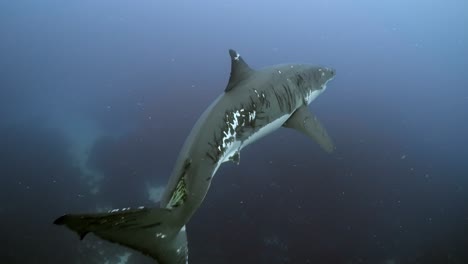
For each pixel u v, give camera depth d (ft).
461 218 49.52
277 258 44.14
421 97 91.45
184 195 12.03
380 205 51.06
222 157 13.79
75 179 57.52
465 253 44.73
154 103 78.43
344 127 68.13
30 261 44.80
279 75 18.31
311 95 20.39
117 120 74.13
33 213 51.42
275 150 59.26
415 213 50.34
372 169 57.21
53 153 64.18
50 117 77.82
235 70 15.96
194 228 47.47
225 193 51.93
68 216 8.64
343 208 50.37
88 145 67.36
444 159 61.98
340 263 43.62
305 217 49.01
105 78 99.35
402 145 64.23
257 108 15.96
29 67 108.99
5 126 72.79
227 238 46.29
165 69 102.06
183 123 69.46
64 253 46.09
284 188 52.75
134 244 10.53
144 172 58.59
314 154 58.80
